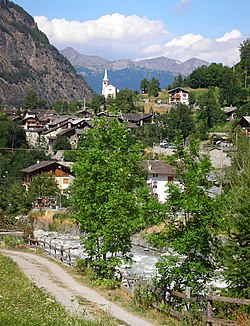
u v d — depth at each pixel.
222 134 104.69
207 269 17.58
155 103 162.00
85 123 113.50
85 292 22.11
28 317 13.86
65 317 15.20
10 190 72.38
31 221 65.88
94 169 24.48
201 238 17.58
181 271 17.86
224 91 146.88
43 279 25.19
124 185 24.66
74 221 26.86
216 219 17.30
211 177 19.80
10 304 15.52
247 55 171.00
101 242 25.31
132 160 25.88
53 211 67.94
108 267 24.28
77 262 29.27
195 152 18.89
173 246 17.70
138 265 39.31
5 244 46.03
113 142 25.95
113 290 22.89
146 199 19.08
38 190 72.44
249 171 16.81
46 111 175.75
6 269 27.20
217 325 14.83
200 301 16.47
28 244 45.75
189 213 18.20
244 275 15.46
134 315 17.66
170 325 16.22
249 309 15.04
